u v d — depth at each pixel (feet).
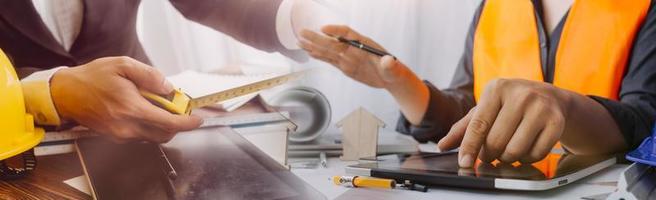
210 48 2.59
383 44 2.69
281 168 2.08
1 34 2.36
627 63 2.55
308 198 1.84
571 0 2.66
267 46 2.58
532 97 2.10
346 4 2.63
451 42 2.72
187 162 2.04
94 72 2.21
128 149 2.14
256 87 2.27
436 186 2.02
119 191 1.79
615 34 2.55
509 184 1.88
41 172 2.00
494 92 2.14
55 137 2.16
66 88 2.19
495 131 2.10
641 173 1.80
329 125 2.60
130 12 2.52
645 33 2.49
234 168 2.02
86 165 1.99
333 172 2.26
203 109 2.40
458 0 2.70
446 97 2.68
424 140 2.71
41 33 2.41
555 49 2.67
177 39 2.58
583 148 2.35
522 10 2.70
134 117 2.17
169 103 2.17
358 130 2.48
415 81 2.63
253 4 2.57
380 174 2.09
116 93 2.16
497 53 2.71
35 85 2.20
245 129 2.36
